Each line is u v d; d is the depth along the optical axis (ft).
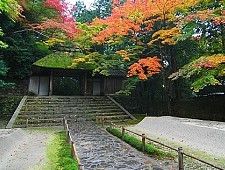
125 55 48.52
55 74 71.26
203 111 52.16
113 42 52.11
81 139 31.12
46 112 49.42
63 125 42.47
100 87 75.72
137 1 42.73
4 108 55.36
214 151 23.12
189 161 21.20
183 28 40.32
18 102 56.44
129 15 44.55
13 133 30.19
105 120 48.88
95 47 71.05
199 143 26.20
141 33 50.01
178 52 55.47
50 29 59.31
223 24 37.11
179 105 59.11
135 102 70.64
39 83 67.46
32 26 57.52
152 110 68.13
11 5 32.24
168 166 19.92
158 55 55.62
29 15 60.29
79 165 15.10
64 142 28.50
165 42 44.91
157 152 23.84
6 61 58.65
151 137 31.58
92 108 55.47
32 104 53.01
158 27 50.85
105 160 21.66
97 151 24.94
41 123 44.19
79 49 71.72
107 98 64.80
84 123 46.09
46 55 69.10
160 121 37.52
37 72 66.95
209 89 52.42
